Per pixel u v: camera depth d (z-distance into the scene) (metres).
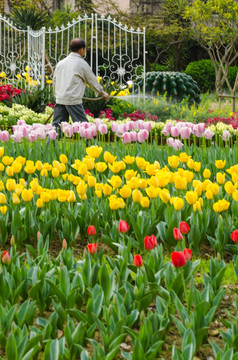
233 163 6.26
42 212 4.46
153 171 4.66
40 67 19.11
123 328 2.64
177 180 4.14
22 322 2.76
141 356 2.33
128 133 6.48
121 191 4.03
